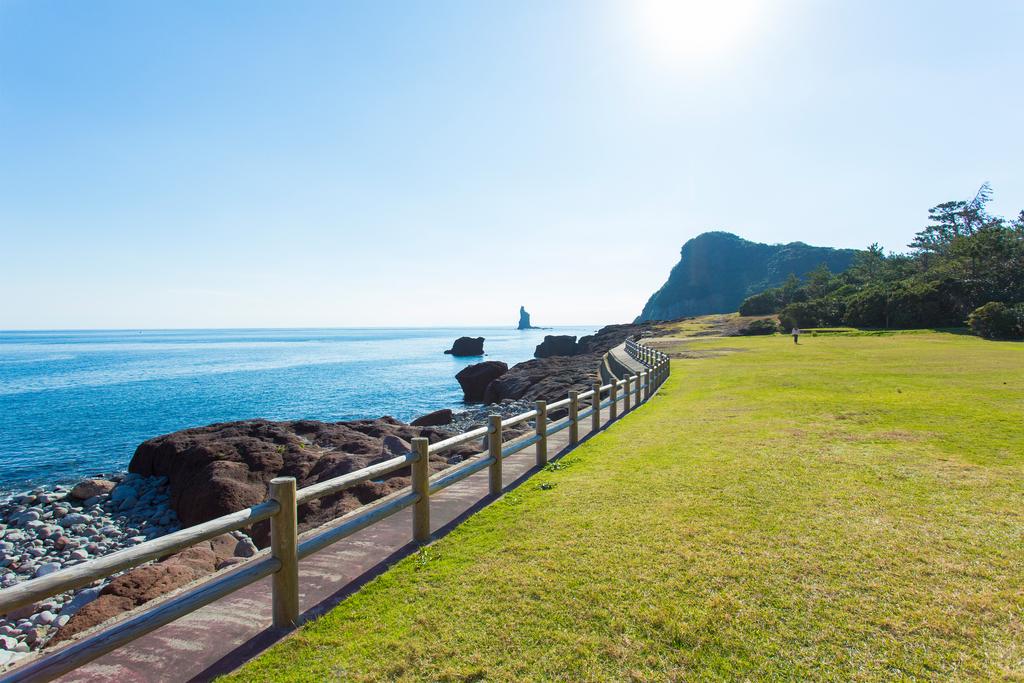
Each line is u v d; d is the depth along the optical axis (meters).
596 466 8.46
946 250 83.56
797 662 3.42
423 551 5.30
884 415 11.74
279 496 3.97
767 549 5.02
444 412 26.58
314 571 4.97
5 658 6.49
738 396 15.88
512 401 32.91
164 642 3.84
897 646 3.55
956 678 3.23
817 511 5.99
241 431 17.91
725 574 4.55
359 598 4.38
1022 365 22.52
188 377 56.41
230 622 4.12
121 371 64.69
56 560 11.27
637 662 3.46
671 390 18.88
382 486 10.92
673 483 7.21
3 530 13.05
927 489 6.67
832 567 4.64
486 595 4.33
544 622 3.91
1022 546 4.98
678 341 50.31
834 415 12.00
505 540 5.48
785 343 42.66
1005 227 70.88
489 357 94.38
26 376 57.84
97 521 13.41
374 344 158.50
